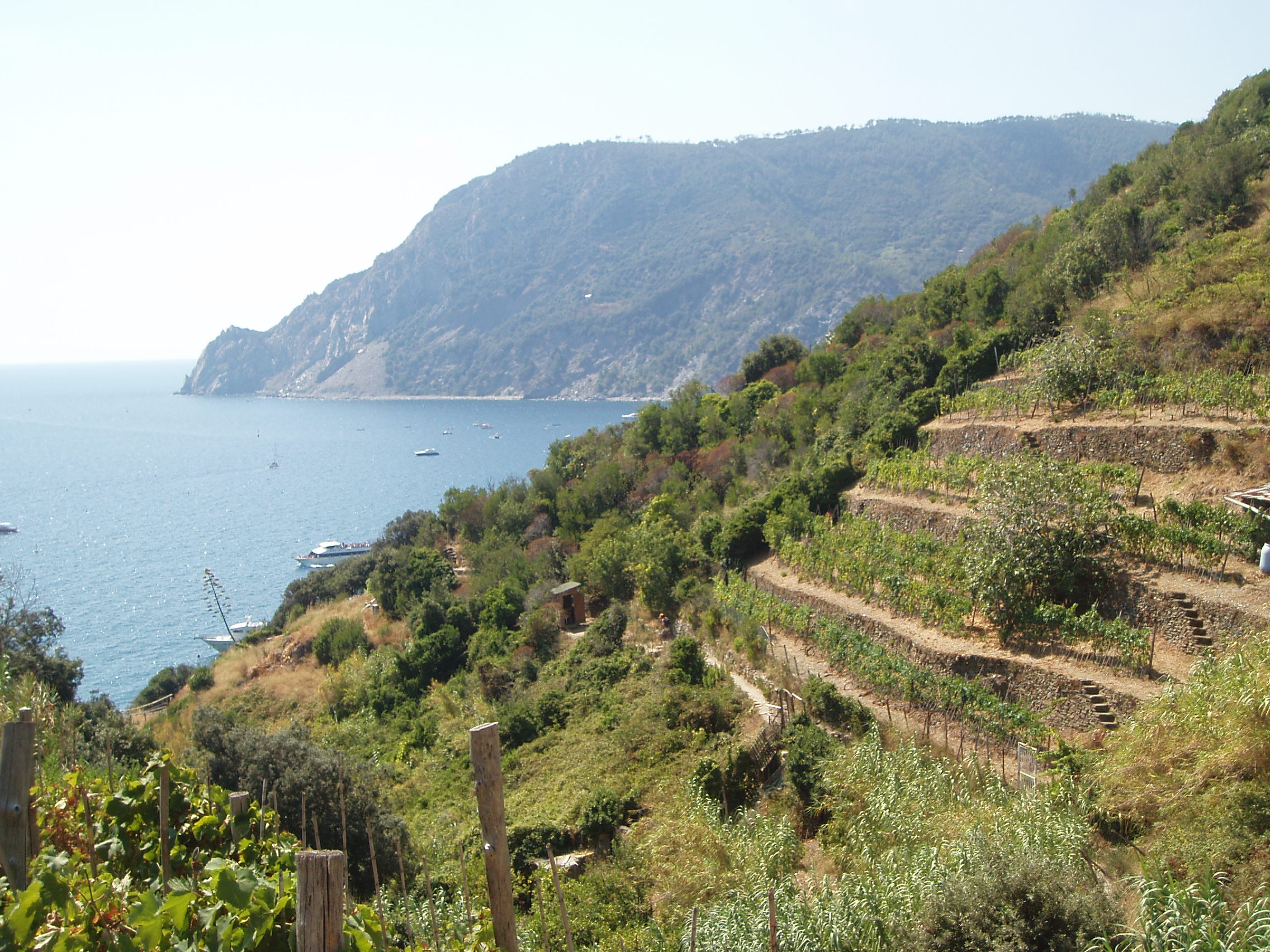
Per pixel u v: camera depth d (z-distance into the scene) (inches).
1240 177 1480.1
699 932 507.8
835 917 478.0
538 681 1408.7
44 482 6579.7
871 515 1291.8
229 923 242.1
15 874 246.7
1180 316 1164.5
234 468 7214.6
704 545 1552.7
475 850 795.4
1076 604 850.8
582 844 817.5
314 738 1421.0
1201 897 397.7
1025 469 901.8
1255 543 810.2
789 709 924.6
